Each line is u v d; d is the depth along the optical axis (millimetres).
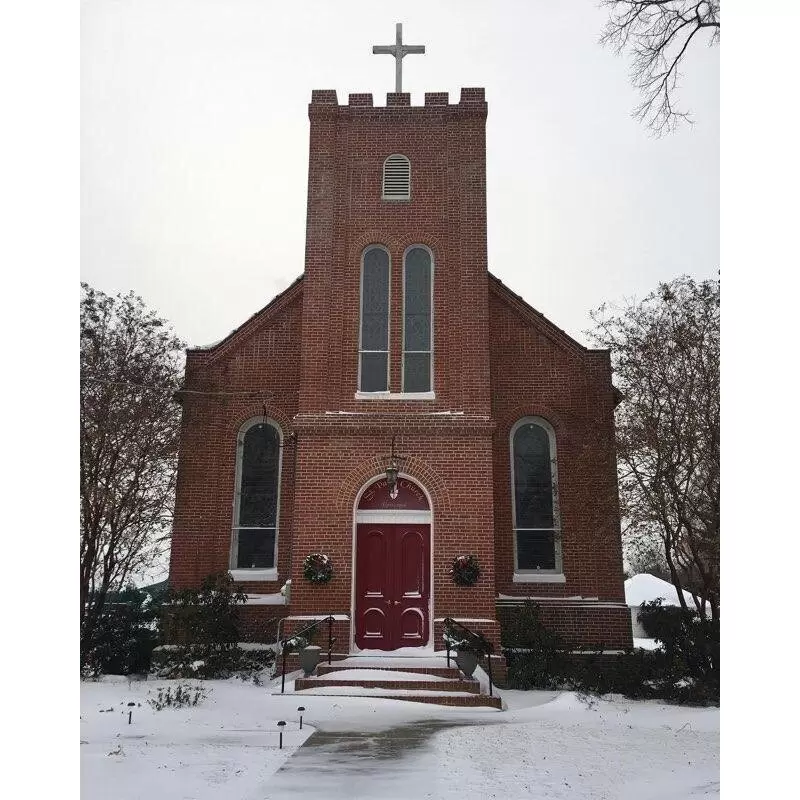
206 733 10656
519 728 11461
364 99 19750
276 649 17312
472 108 19469
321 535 16938
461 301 18219
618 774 8688
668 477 16672
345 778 8227
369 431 17375
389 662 15531
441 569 16672
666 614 17750
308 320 18219
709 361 16719
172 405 19094
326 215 18844
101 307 18297
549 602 18516
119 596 20406
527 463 19750
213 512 19203
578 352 20031
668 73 15219
